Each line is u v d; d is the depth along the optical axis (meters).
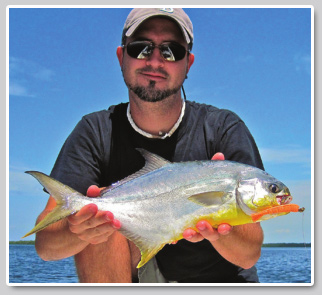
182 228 0.72
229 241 0.81
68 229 0.81
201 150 0.96
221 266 0.97
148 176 0.75
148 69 0.89
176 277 0.96
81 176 0.95
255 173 0.72
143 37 0.90
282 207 0.68
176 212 0.72
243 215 0.71
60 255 0.85
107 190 0.76
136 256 0.91
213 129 0.97
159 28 0.90
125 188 0.75
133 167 0.96
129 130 0.97
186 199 0.72
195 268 0.96
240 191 0.71
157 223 0.73
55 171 0.97
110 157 0.97
